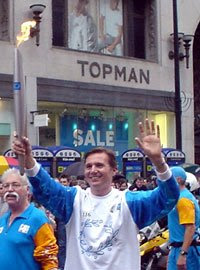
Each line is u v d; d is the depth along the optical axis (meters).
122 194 4.14
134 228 4.09
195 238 6.94
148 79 22.50
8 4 19.06
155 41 23.03
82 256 4.04
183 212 6.67
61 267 9.66
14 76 3.82
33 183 4.13
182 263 6.68
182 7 23.55
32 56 19.36
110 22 22.09
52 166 16.20
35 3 19.47
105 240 4.02
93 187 4.11
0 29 19.16
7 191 4.75
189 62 23.56
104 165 4.09
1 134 18.66
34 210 4.80
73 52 20.47
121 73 21.72
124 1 22.58
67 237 4.16
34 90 19.30
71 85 20.27
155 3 23.08
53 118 19.95
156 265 9.35
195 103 25.41
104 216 4.07
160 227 9.38
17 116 3.88
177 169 6.77
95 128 21.02
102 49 21.73
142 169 18.56
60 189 4.16
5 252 4.66
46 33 19.80
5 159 12.79
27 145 4.02
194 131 24.72
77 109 20.56
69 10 20.83
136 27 22.97
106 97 21.17
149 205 4.05
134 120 22.16
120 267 4.02
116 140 21.58
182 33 22.69
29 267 4.67
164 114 23.03
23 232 4.68
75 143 20.45
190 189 8.77
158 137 3.96
